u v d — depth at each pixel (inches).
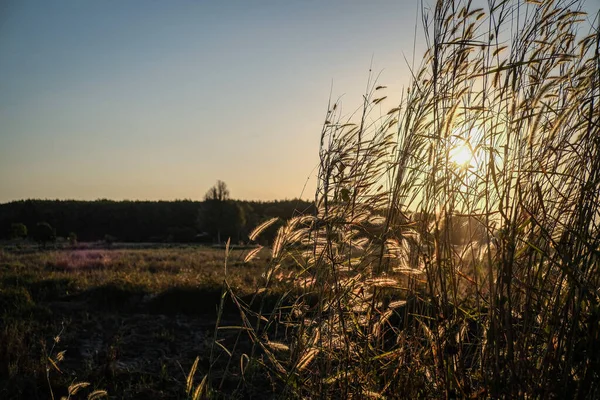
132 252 1257.4
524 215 100.2
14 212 3184.1
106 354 292.4
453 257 108.1
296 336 115.3
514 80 97.7
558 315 96.8
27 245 1886.1
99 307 432.5
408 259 115.2
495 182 94.6
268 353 112.6
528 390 95.3
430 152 107.9
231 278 488.7
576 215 98.3
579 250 95.7
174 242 2519.7
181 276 555.5
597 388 91.0
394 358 110.0
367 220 113.5
